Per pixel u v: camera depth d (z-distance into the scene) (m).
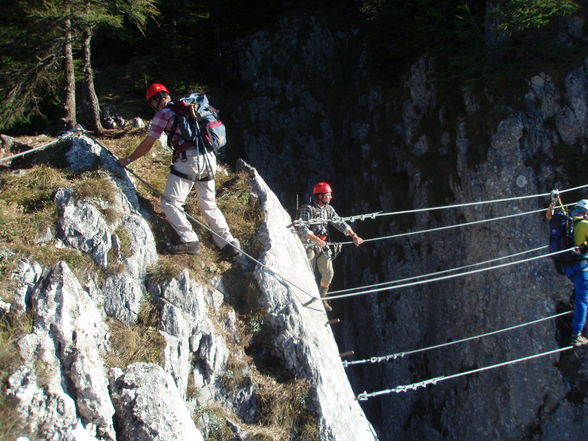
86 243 6.63
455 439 13.80
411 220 15.92
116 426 5.41
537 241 12.83
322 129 20.45
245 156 19.61
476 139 14.28
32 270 6.03
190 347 6.62
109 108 16.75
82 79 13.97
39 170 7.35
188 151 7.05
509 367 12.78
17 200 6.92
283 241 8.10
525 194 13.24
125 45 20.23
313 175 20.00
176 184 7.12
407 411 15.17
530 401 12.41
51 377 5.23
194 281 6.94
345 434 6.71
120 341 6.16
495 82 14.30
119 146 9.81
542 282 12.56
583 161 12.97
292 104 20.55
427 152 15.88
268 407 6.61
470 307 13.91
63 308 5.64
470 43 15.18
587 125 13.16
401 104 17.19
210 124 7.16
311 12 21.69
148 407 5.48
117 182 7.34
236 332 7.03
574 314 8.95
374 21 17.72
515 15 13.63
